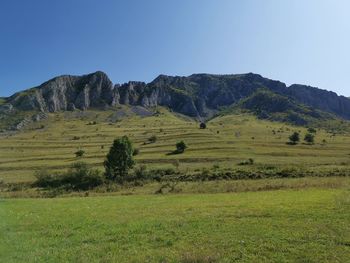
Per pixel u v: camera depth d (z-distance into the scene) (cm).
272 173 8844
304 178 7825
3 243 2442
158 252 2125
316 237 2311
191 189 6944
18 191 8844
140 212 3588
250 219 2908
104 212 3709
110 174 10381
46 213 3797
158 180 9506
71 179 9769
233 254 2050
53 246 2362
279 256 2000
